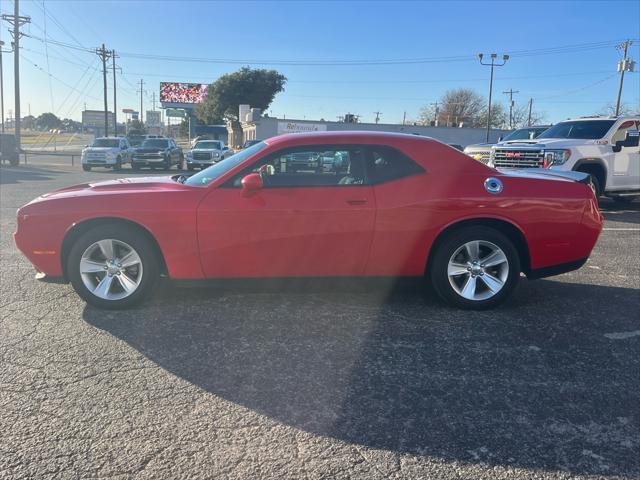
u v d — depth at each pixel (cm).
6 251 719
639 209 1266
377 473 269
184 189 479
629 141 1145
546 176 528
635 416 325
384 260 488
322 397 341
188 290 545
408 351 411
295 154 481
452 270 496
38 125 15162
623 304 530
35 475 262
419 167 489
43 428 301
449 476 268
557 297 551
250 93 6712
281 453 284
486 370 382
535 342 432
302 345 419
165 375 366
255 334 439
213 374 369
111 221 472
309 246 475
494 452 288
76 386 348
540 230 498
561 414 326
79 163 3422
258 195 468
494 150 1216
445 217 483
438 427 310
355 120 5203
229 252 471
